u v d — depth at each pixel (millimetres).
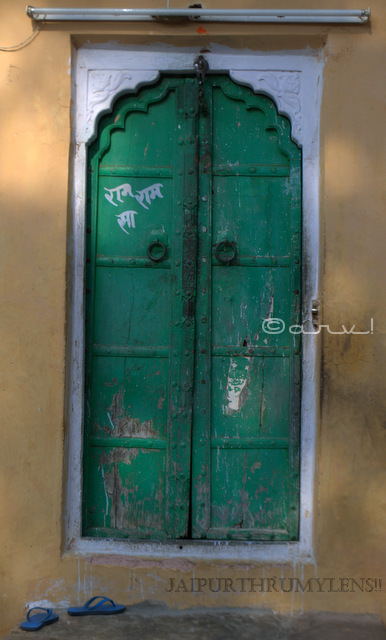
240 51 2504
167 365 2537
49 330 2400
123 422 2537
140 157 2553
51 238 2410
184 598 2355
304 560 2377
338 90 2408
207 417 2512
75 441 2469
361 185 2402
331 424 2375
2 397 2393
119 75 2518
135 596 2365
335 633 2176
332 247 2395
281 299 2535
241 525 2512
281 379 2531
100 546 2443
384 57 2410
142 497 2521
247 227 2549
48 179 2422
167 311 2539
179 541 2459
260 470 2521
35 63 2436
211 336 2533
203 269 2531
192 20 2400
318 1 2412
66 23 2432
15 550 2373
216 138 2553
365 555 2352
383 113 2408
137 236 2551
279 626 2219
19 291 2408
